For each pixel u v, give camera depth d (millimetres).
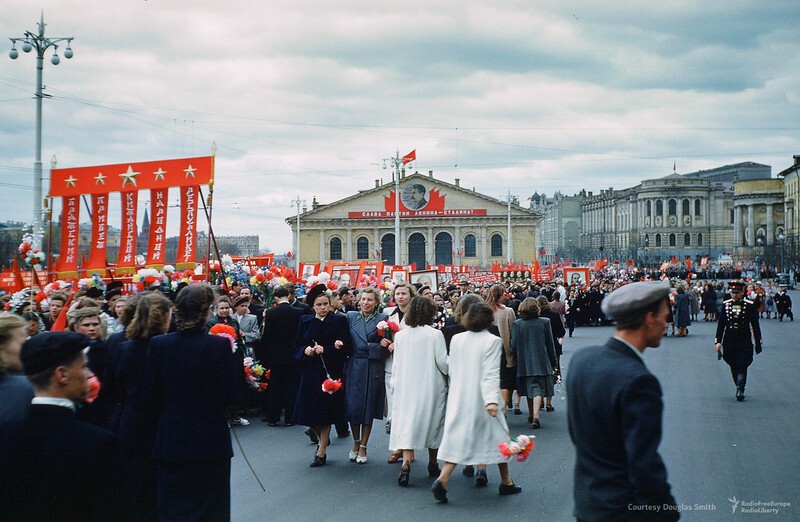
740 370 15930
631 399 4211
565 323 34250
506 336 14289
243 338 14164
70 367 4371
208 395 6496
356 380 11008
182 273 17312
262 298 17766
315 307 11016
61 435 4203
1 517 4129
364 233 106750
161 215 17781
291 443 12531
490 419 9008
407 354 9938
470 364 9062
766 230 140750
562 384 19312
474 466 10180
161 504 6426
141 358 6922
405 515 8352
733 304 16047
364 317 11297
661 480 4090
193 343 6551
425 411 9758
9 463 4160
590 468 4383
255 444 12461
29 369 4324
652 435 4145
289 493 9336
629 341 4527
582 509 4375
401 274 28359
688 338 32906
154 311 7035
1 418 5242
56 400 4332
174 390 6484
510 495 9141
